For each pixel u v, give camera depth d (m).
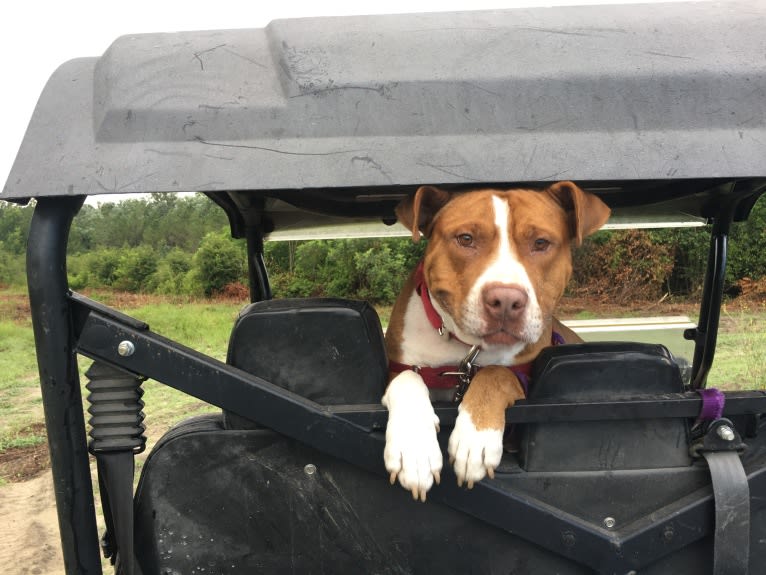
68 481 0.97
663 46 0.93
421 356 1.37
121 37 1.00
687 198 1.72
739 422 1.05
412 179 0.89
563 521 1.00
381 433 1.02
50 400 0.95
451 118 0.91
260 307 1.06
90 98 0.94
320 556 1.04
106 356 0.97
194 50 0.96
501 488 1.01
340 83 0.92
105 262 8.73
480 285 1.16
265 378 1.04
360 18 0.99
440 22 0.98
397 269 6.16
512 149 0.90
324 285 6.20
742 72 0.92
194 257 8.33
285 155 0.90
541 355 1.10
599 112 0.91
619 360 1.02
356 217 1.77
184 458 1.02
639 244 5.57
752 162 0.89
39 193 0.88
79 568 0.98
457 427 1.04
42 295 0.92
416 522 1.04
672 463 1.02
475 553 1.04
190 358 0.98
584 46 0.94
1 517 2.68
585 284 5.69
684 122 0.91
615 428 1.01
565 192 1.24
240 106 0.92
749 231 5.88
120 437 1.01
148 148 0.90
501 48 0.94
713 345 1.84
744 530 0.97
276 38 0.96
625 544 0.99
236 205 1.80
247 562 1.04
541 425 1.01
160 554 1.03
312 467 1.02
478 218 1.20
